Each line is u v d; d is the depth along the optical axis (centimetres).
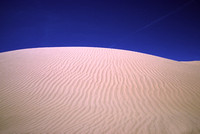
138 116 486
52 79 747
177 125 431
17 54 1204
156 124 437
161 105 565
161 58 1320
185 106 566
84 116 489
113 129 416
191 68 1139
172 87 706
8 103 582
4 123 461
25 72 827
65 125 440
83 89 664
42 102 583
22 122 464
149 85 708
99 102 576
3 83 724
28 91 660
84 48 1386
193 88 716
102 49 1360
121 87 681
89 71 823
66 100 593
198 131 401
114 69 852
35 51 1282
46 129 420
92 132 402
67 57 1042
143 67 912
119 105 557
